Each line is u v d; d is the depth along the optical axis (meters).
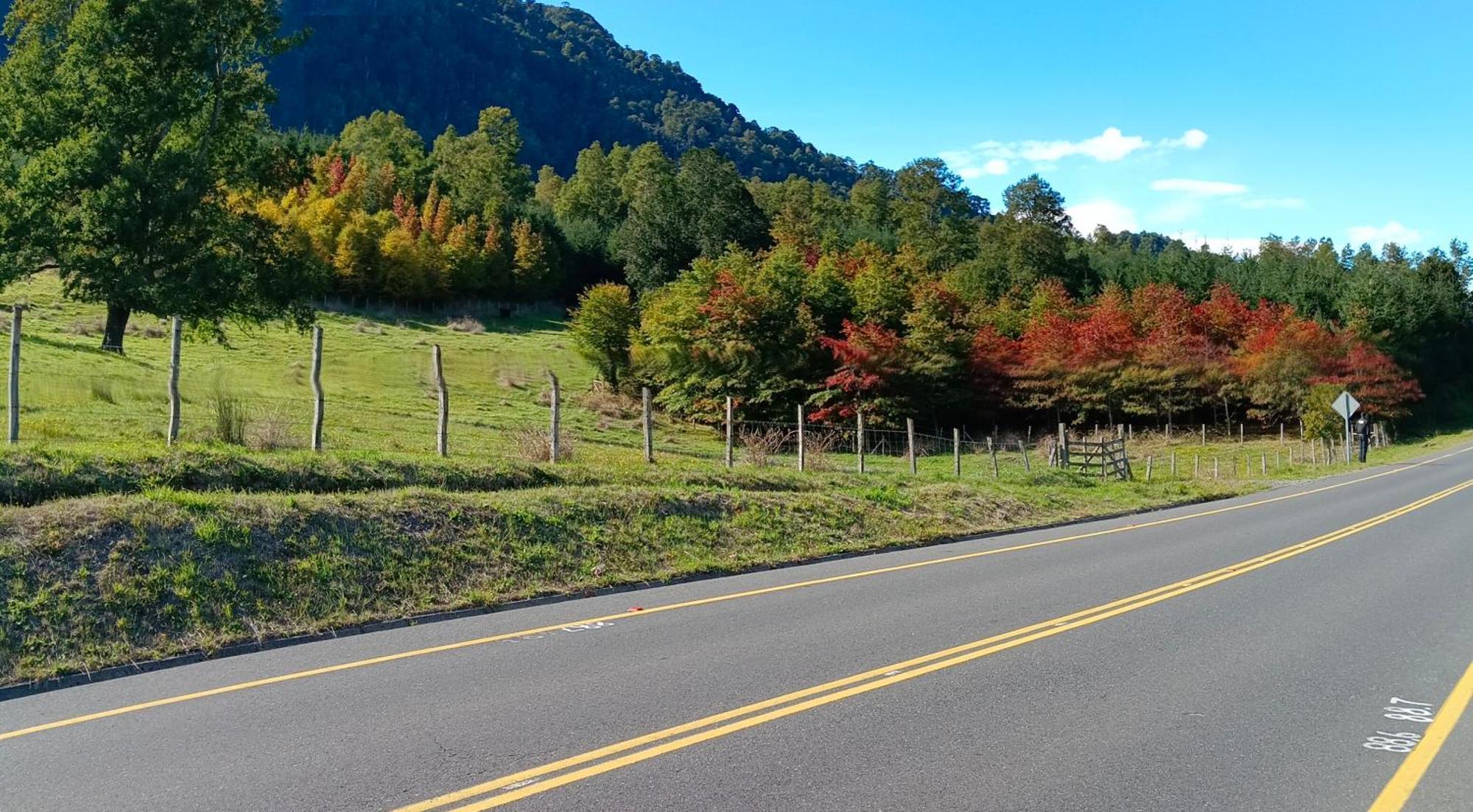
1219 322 72.56
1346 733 6.00
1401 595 10.89
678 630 8.83
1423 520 19.62
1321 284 86.50
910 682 7.04
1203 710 6.45
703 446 39.41
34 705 6.61
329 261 73.88
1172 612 9.77
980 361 60.38
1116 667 7.55
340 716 6.20
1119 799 4.89
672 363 53.91
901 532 16.33
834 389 53.75
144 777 5.14
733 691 6.74
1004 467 34.31
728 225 95.94
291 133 108.19
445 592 10.10
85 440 13.90
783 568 13.05
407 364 36.00
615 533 12.62
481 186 119.75
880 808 4.72
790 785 5.00
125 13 30.20
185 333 34.09
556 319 90.81
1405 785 5.16
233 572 9.09
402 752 5.50
